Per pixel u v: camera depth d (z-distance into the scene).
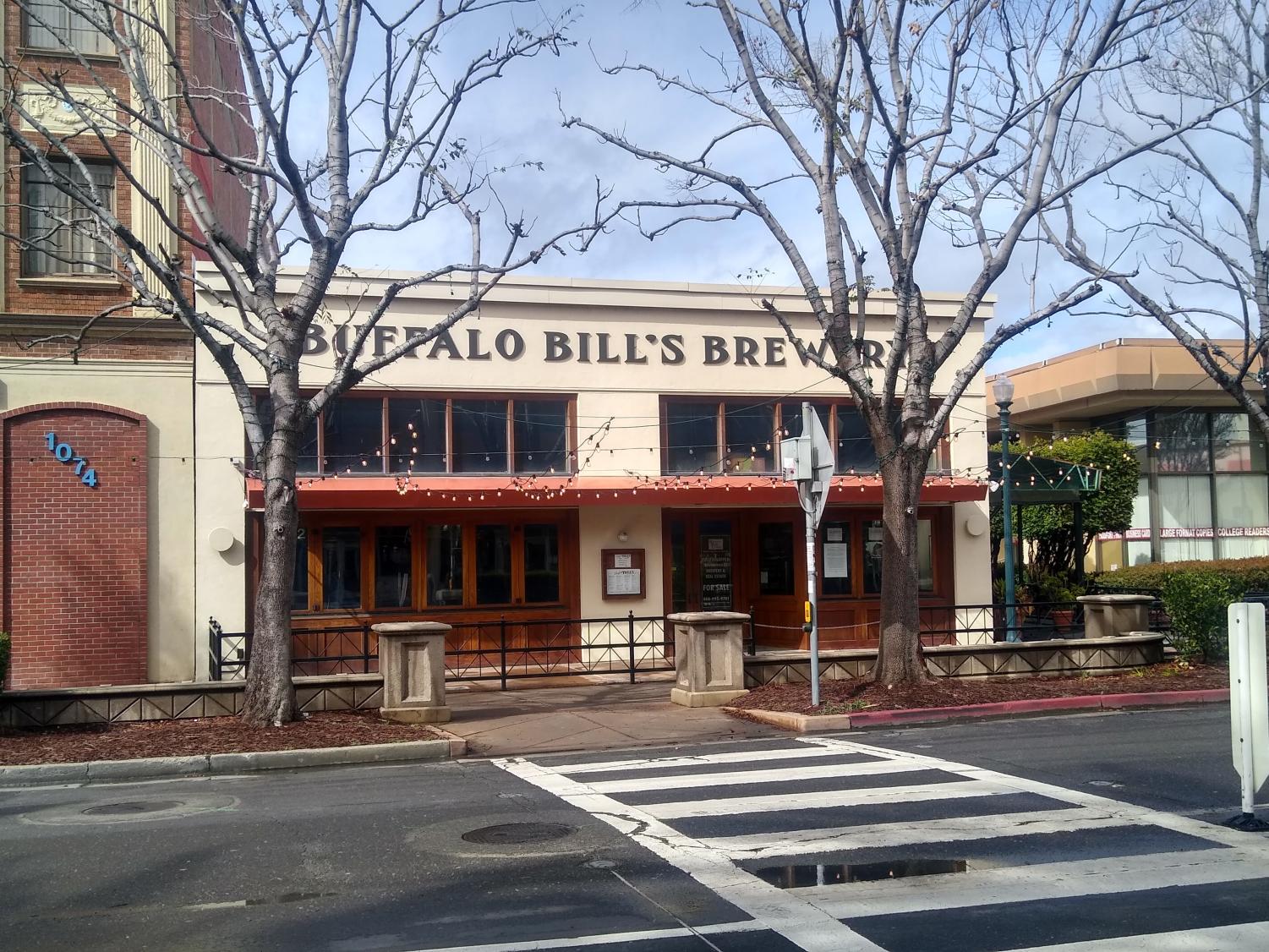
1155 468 30.17
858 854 7.22
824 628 20.34
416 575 18.62
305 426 12.73
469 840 7.82
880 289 20.61
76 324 17.19
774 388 20.23
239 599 17.56
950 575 20.86
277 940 5.79
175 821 8.70
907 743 11.62
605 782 9.92
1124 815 8.10
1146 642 16.08
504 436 19.06
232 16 11.44
